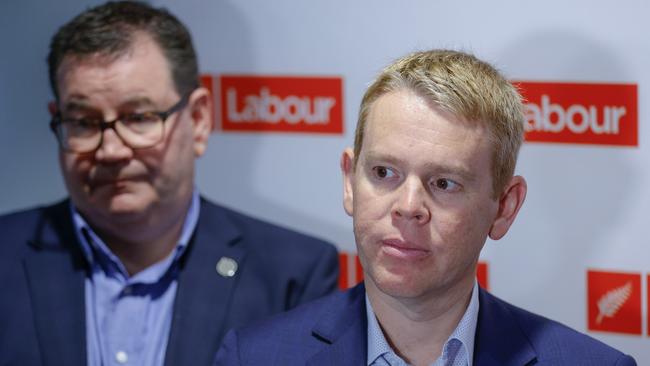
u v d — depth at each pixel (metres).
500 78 1.53
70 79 2.21
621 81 2.47
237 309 2.33
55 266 2.34
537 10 2.53
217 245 2.41
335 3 2.78
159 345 2.32
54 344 2.25
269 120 2.92
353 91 2.79
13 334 2.27
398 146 1.42
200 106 2.38
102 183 2.22
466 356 1.55
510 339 1.58
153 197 2.25
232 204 3.00
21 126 3.17
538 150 2.58
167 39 2.28
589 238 2.56
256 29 2.89
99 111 2.20
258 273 2.39
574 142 2.54
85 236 2.34
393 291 1.46
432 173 1.43
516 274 2.65
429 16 2.66
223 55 2.95
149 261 2.35
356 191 1.49
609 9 2.46
